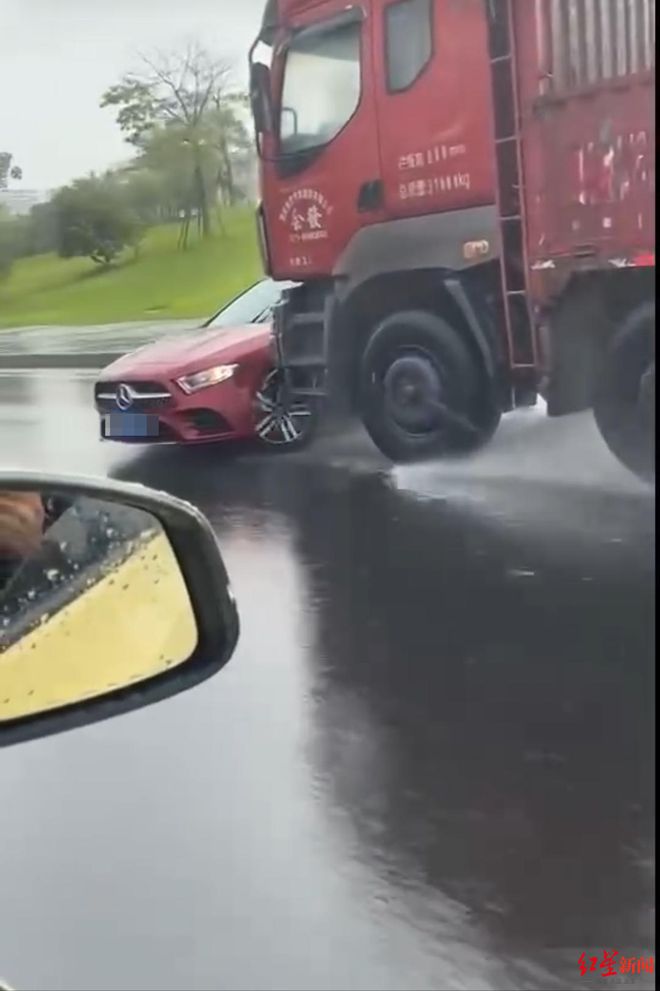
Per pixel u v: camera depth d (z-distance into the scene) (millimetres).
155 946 9000
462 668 10844
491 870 9320
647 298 12320
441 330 13195
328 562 12156
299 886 9352
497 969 8594
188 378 13883
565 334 12625
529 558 11891
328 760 10195
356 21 13195
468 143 12922
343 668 11008
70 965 8828
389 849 9562
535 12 12492
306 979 8656
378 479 13391
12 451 13648
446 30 12906
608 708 10414
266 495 13117
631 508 12242
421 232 13227
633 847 9430
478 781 9867
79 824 9797
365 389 13562
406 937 8953
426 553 12164
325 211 13570
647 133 12180
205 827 9695
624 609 11328
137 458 13930
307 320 13758
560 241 12617
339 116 13352
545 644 11055
